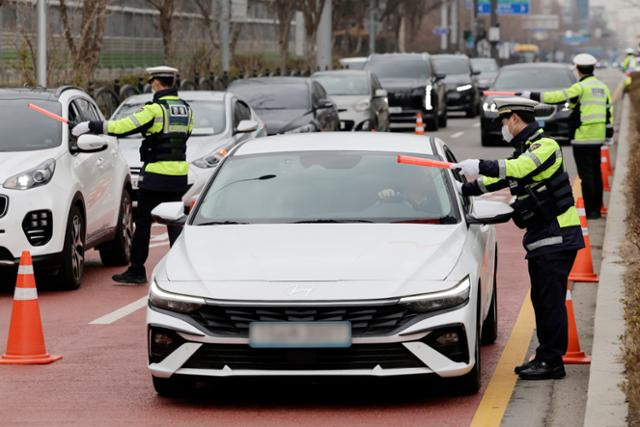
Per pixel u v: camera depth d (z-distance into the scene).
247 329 15.75
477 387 16.80
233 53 100.81
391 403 16.55
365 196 18.42
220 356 15.86
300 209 18.27
